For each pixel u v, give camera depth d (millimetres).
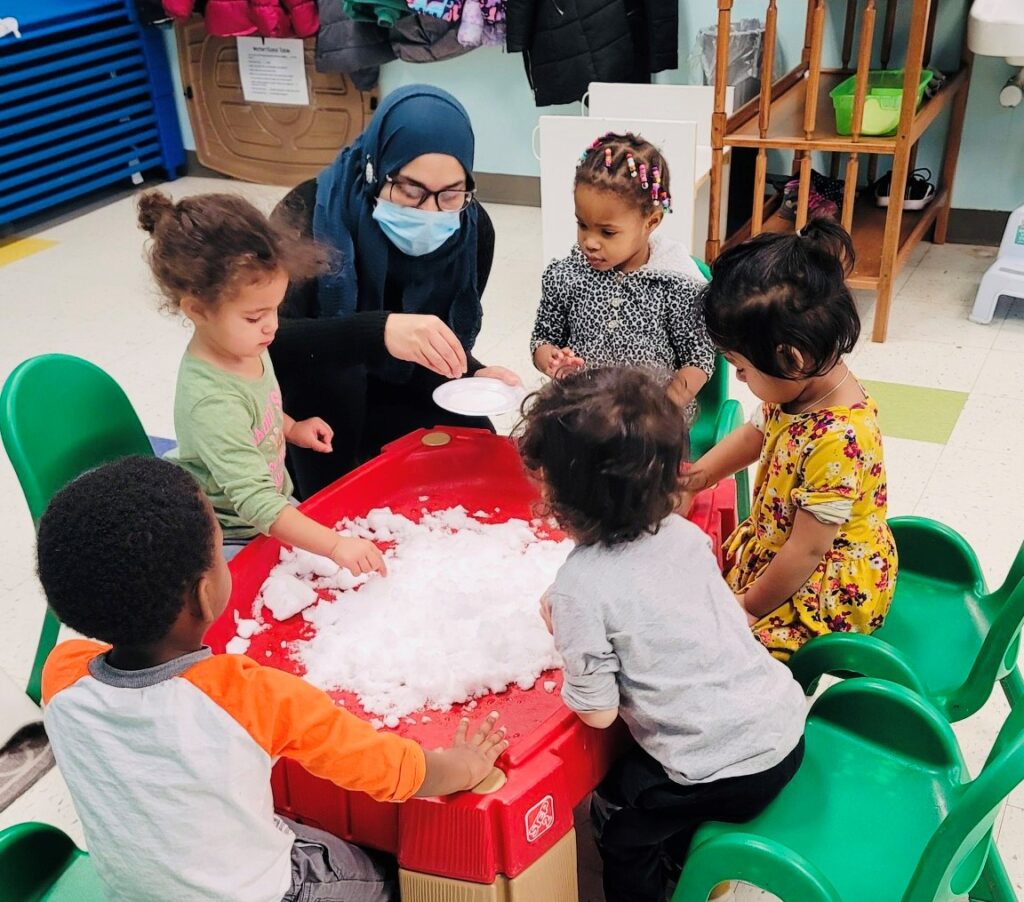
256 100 4496
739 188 3543
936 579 1513
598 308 1839
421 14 3719
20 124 4070
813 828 1131
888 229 2848
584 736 1175
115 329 3314
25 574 2129
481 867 1088
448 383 1753
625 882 1287
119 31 4387
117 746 917
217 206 1359
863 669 1291
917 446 2449
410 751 1027
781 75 3598
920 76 2748
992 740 1637
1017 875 1410
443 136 1656
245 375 1501
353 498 1637
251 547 1455
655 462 1062
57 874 1139
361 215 1754
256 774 954
